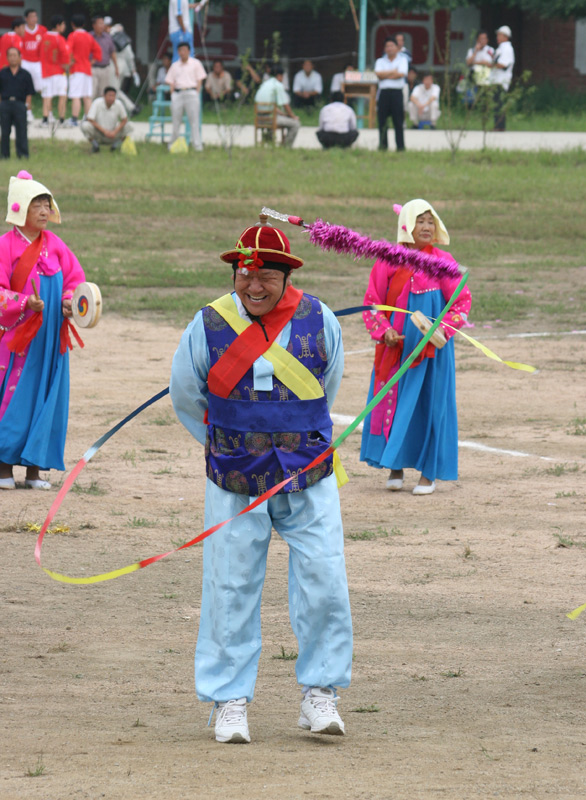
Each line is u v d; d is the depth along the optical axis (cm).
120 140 8438
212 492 1291
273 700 1441
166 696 1438
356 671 1546
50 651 1606
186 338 1288
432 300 2552
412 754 1183
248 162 8194
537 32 14275
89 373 3766
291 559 1298
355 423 1257
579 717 1359
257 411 1266
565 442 3048
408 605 1841
